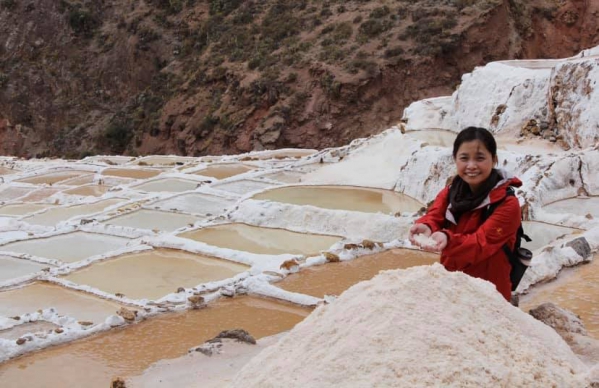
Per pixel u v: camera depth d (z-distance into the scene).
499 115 14.59
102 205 14.27
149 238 10.50
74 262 9.74
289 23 38.09
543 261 7.38
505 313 3.49
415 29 34.31
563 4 36.56
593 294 6.76
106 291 8.34
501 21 34.59
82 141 39.91
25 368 6.04
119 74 42.16
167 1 43.50
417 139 14.84
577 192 11.05
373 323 3.26
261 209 11.70
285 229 11.19
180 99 37.34
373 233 10.55
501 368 3.09
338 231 10.88
